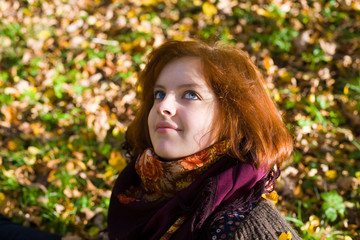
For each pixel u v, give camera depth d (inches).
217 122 58.4
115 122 134.6
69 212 102.6
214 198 53.5
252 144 58.3
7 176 114.3
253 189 56.9
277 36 161.2
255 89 61.2
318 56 151.0
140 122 73.6
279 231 54.3
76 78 153.4
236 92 58.9
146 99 71.4
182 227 54.6
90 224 101.7
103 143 126.5
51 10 190.5
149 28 174.1
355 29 166.4
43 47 171.3
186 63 60.1
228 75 59.2
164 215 57.0
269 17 171.5
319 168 115.0
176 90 58.8
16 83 155.2
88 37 174.2
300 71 149.7
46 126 136.9
